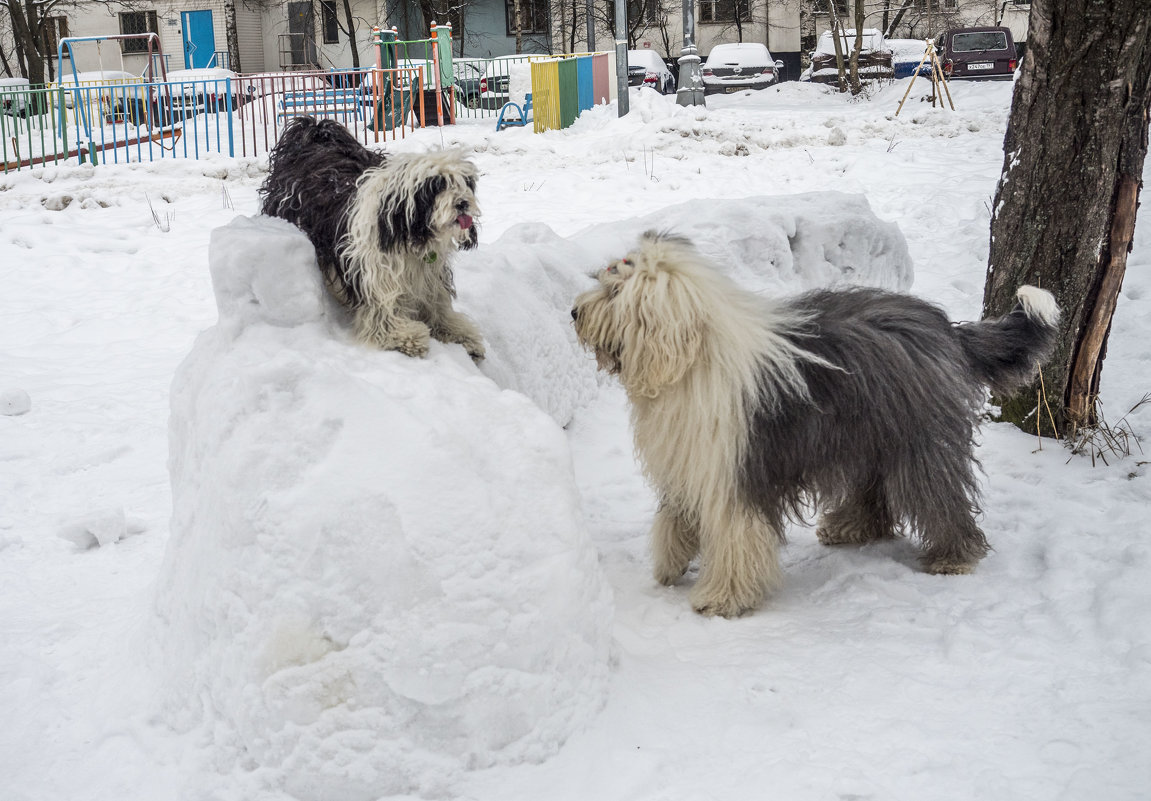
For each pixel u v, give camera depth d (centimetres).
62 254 1087
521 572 309
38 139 1906
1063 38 534
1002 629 378
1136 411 603
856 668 356
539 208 1272
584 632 324
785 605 410
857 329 400
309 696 292
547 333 583
